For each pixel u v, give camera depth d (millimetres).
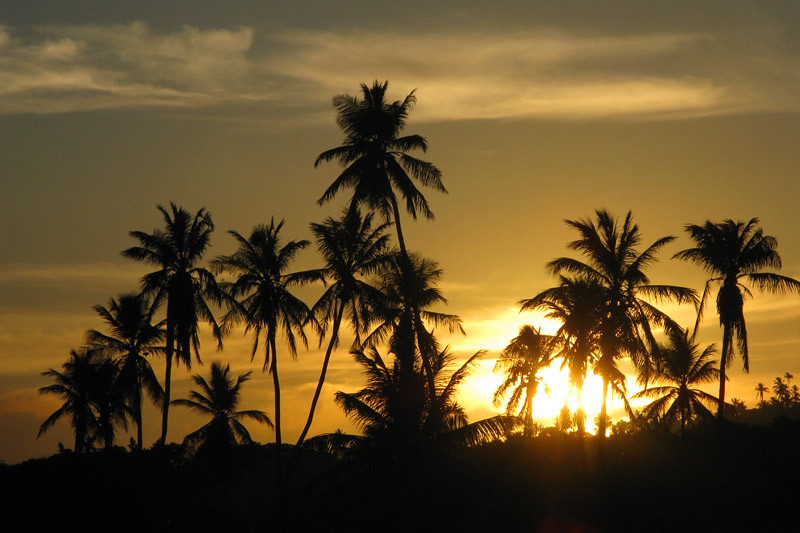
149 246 68125
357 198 62562
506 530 54375
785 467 62094
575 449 66875
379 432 49250
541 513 56469
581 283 62188
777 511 55562
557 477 61875
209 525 69375
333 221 66562
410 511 52219
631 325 61750
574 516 56688
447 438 49406
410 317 64750
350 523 52938
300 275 67250
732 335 69688
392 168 63031
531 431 68438
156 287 68438
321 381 67438
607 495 59094
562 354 62625
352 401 50219
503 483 59844
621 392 61906
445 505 54344
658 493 59188
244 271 68125
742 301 69062
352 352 51031
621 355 62375
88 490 68312
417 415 49344
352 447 49719
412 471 48906
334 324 67312
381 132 62906
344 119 63594
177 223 68875
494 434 49750
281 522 62438
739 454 66438
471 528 53656
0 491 67500
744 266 69750
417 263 66750
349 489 49250
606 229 63500
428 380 50688
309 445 50219
